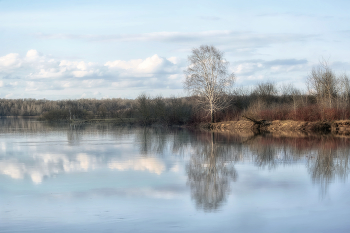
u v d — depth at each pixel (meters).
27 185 13.96
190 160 20.14
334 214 10.12
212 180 14.67
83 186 13.70
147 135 39.91
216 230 8.98
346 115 42.53
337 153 22.08
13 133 45.44
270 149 24.44
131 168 17.66
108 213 10.34
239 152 23.22
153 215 10.13
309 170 16.59
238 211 10.47
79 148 26.66
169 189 13.17
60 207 10.95
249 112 51.19
